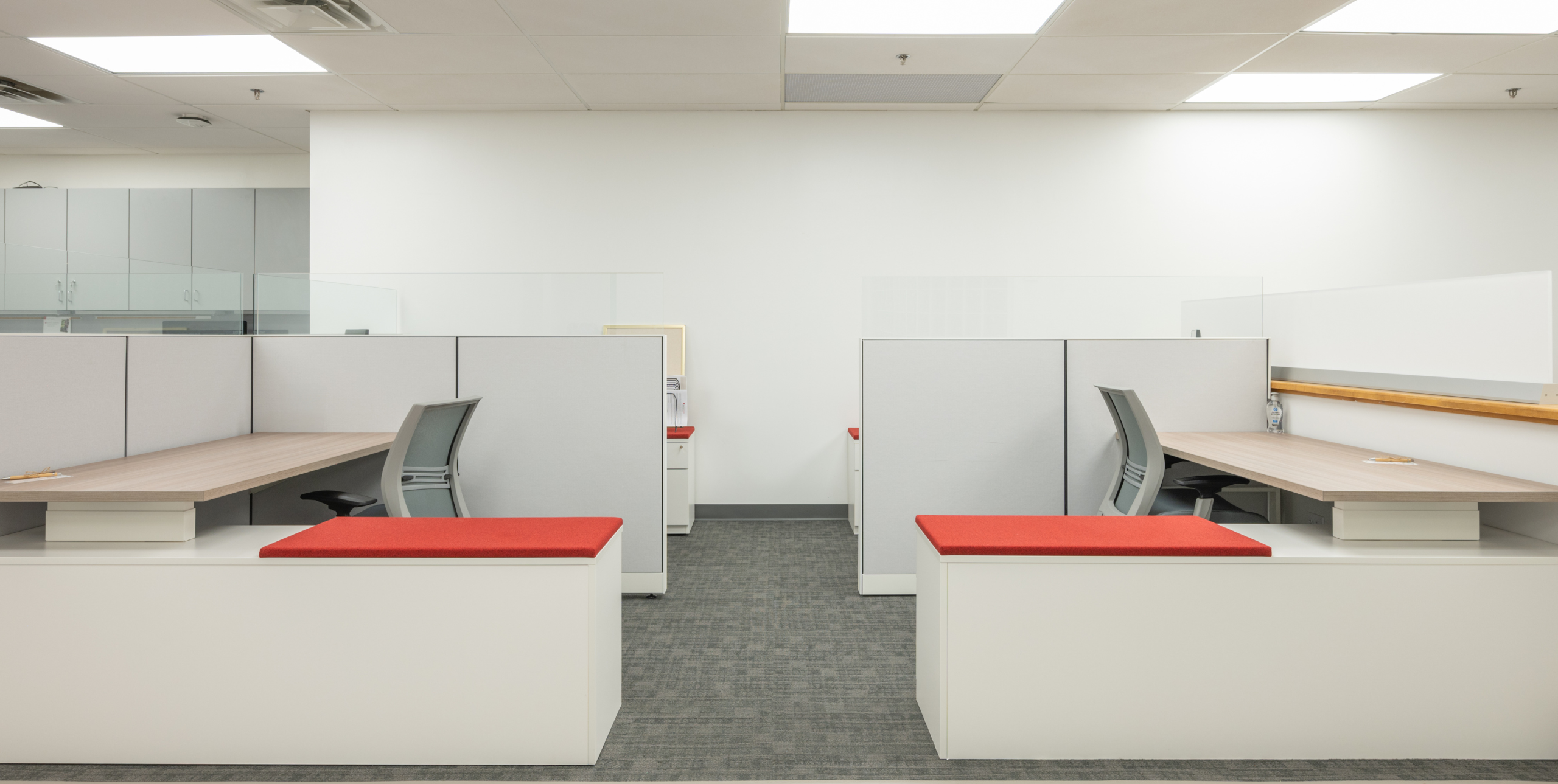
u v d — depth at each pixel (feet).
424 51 11.72
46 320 8.18
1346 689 5.82
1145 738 5.82
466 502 10.00
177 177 17.52
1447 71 12.56
